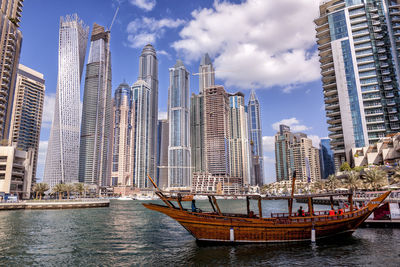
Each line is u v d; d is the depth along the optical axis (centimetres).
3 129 12850
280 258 2484
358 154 11781
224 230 3055
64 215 7006
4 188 11188
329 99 13512
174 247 3097
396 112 11962
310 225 3081
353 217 3216
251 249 2823
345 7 13725
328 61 14138
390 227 3894
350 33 13338
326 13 14538
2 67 12812
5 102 12875
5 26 13188
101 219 6272
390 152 9812
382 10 13288
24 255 2764
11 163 11538
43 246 3192
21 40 14488
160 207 3155
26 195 12619
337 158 13375
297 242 3078
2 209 8350
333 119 13575
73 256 2719
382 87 12456
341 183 10406
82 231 4375
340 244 2984
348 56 13175
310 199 3228
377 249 2736
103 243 3381
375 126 12169
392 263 2277
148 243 3372
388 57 12712
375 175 8031
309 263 2327
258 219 3045
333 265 2264
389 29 12669
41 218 6166
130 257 2659
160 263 2428
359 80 12750
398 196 5481
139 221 6009
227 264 2339
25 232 4194
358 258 2441
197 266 2309
